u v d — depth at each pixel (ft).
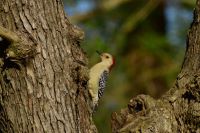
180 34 78.48
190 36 39.45
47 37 33.01
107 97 78.28
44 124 32.01
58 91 32.65
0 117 32.53
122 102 78.28
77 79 33.58
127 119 37.65
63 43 33.63
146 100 37.65
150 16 81.10
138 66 80.28
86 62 34.96
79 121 33.22
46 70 32.60
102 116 77.61
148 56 80.12
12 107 32.17
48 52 32.86
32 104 32.07
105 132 77.25
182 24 78.64
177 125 36.27
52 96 32.48
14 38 31.68
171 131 36.17
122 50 79.97
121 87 79.36
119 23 80.48
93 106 54.34
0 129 32.60
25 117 31.99
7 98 32.24
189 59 38.73
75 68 33.63
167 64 79.10
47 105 32.24
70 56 33.76
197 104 35.70
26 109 32.01
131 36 80.33
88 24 77.87
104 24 79.20
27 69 32.22
